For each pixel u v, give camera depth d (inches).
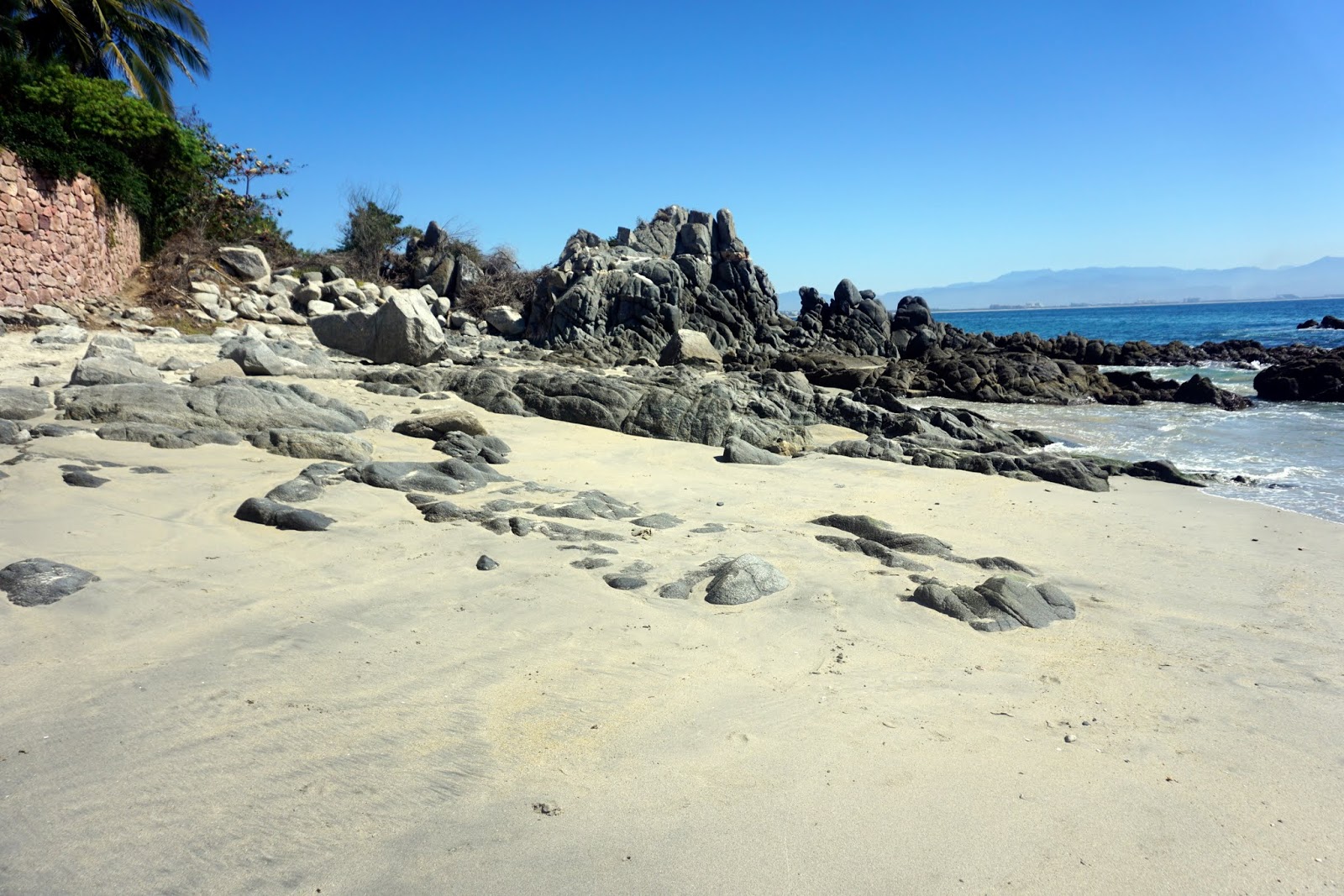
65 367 595.2
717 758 166.2
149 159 1138.7
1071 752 176.7
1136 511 438.3
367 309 870.4
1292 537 391.2
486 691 190.1
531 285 1631.4
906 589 274.2
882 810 150.6
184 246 1188.5
